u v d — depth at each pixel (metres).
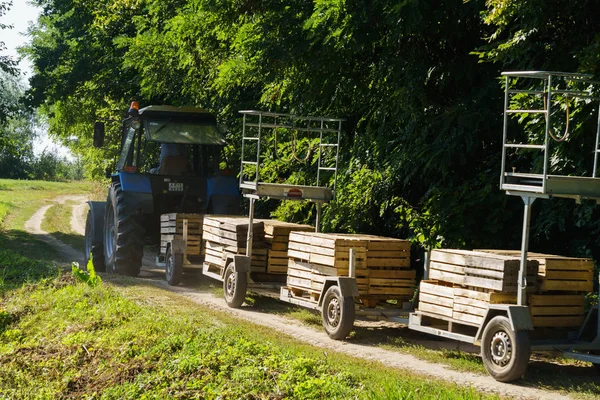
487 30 13.19
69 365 9.09
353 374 7.70
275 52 14.89
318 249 10.54
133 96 27.08
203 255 14.44
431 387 7.29
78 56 28.48
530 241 13.23
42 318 11.21
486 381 7.96
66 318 10.92
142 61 22.72
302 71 15.48
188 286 14.25
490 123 13.19
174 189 16.02
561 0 10.50
